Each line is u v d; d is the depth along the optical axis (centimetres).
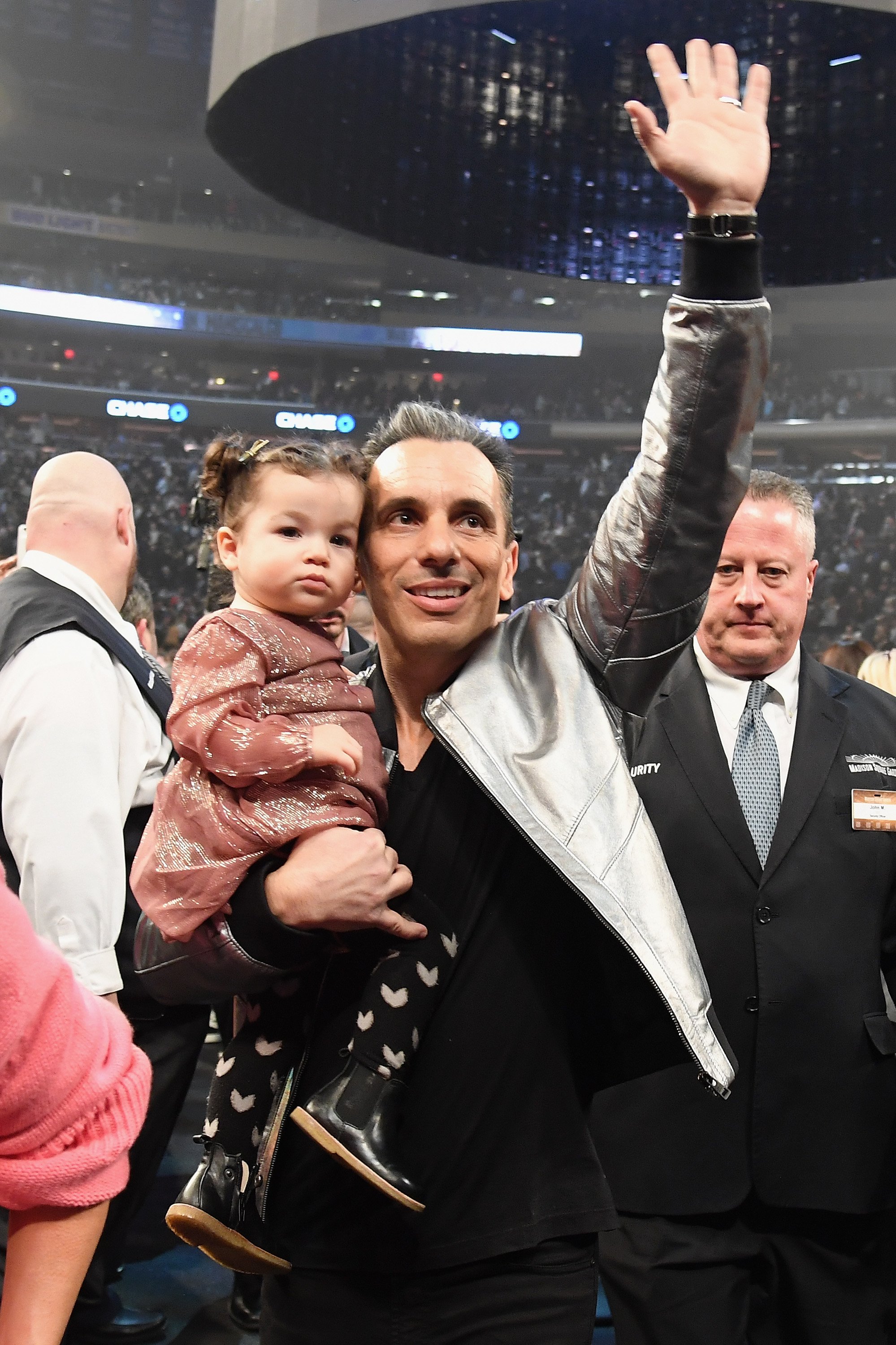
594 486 2416
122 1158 97
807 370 2533
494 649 139
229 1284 295
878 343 2484
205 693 130
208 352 2548
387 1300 127
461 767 136
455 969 132
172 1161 371
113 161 2355
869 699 209
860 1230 185
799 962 186
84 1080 92
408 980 127
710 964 188
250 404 2389
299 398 2530
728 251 120
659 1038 134
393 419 144
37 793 198
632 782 131
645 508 127
